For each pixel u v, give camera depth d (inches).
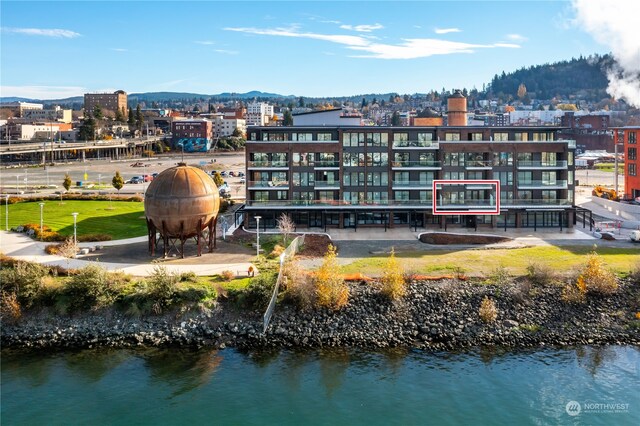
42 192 5152.6
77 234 3142.2
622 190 4945.9
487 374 1715.1
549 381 1668.3
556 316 2085.4
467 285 2278.5
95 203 4347.9
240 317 2070.6
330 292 2107.5
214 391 1620.3
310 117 3961.6
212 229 2778.1
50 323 2068.2
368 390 1620.3
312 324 2028.8
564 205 3442.4
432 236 3097.9
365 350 1884.8
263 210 3449.8
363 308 2112.5
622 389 1617.9
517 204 3452.3
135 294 2128.4
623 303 2164.1
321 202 3457.2
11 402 1563.7
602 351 1866.4
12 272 2204.7
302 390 1624.0
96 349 1904.5
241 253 2753.4
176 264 2544.3
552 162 3528.5
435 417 1477.6
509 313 2098.9
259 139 3587.6
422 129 3572.8
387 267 2314.2
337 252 2832.2
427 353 1861.5
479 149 3499.0
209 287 2176.4
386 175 3560.5
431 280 2335.1
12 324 2068.2
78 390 1632.6
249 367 1770.4
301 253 2807.6
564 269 2466.8
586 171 7052.2
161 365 1787.6
